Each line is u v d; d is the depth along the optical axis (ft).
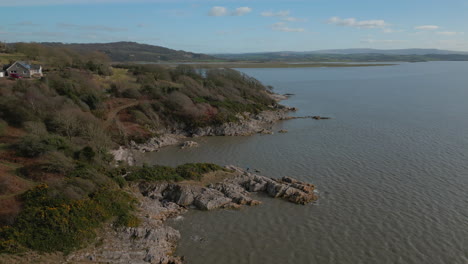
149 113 299.99
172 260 123.03
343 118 353.72
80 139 211.61
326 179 193.06
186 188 167.73
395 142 259.39
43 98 246.47
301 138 279.28
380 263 124.16
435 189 177.68
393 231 142.31
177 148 258.57
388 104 435.53
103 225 130.41
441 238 136.87
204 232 142.31
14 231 113.91
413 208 159.63
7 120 221.87
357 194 174.40
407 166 209.26
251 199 167.53
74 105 261.85
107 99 315.99
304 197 168.35
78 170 157.38
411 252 129.29
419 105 425.28
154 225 139.74
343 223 148.87
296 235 141.08
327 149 246.68
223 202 163.53
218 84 432.66
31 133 194.59
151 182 170.50
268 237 139.74
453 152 233.14
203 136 295.48
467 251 128.98
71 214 126.31
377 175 196.65
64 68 387.75
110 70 411.54
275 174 202.08
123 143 253.24
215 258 126.31
